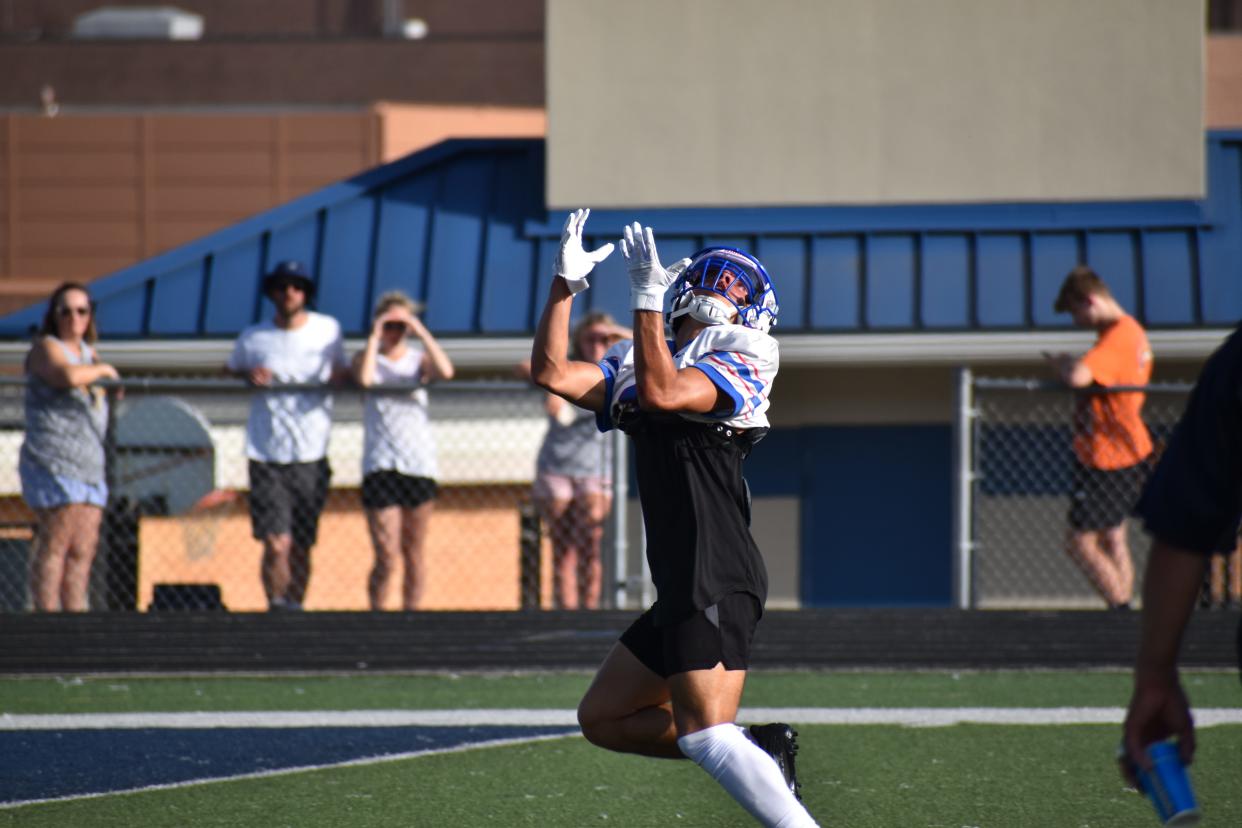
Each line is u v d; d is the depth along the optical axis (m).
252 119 95.56
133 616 27.77
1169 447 9.13
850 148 43.06
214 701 25.20
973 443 29.31
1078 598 37.22
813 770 20.34
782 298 40.94
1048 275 41.19
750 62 43.25
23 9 141.62
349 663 27.84
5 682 26.97
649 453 13.59
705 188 43.19
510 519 33.56
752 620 13.53
